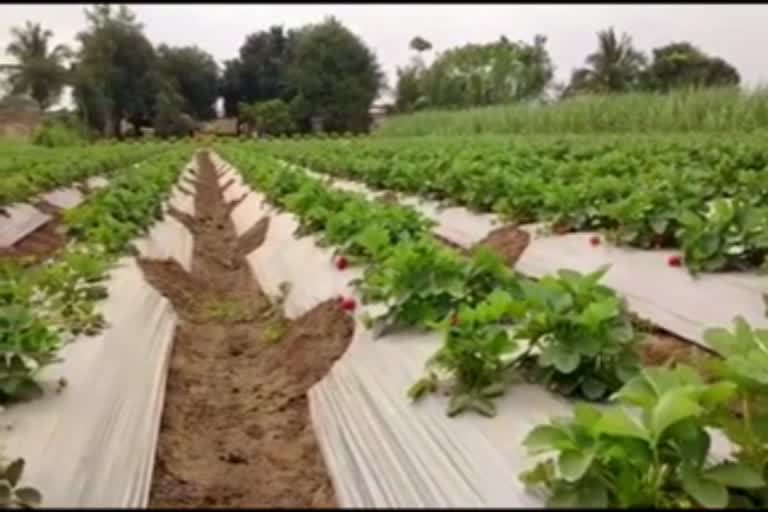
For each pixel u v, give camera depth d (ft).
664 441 10.71
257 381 20.89
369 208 26.23
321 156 70.33
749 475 10.62
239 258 41.01
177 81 166.40
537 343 14.32
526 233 28.89
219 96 206.28
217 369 22.13
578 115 75.31
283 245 33.83
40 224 45.78
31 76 125.90
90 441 14.34
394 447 13.42
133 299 23.90
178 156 94.27
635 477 10.41
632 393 11.57
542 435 10.82
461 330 13.92
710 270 20.90
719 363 13.46
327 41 183.11
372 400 15.35
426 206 39.06
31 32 126.52
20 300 20.11
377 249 21.34
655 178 29.78
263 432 17.20
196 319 27.22
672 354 18.61
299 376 19.77
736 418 13.78
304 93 182.29
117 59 139.85
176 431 17.17
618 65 159.53
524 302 13.87
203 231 51.70
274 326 25.61
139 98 148.77
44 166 56.59
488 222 33.32
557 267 25.58
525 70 167.73
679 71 155.43
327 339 20.86
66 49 131.54
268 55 203.92
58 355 17.85
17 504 11.61
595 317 13.38
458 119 102.58
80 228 32.48
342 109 181.98
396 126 121.08
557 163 39.65
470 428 12.91
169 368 21.21
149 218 39.14
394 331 17.75
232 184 75.56
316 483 14.47
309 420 17.31
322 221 30.30
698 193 25.16
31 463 13.47
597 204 27.17
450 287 17.21
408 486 12.17
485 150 52.60
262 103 186.39
